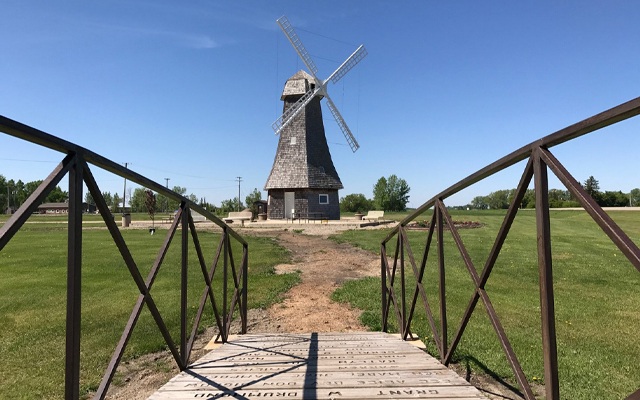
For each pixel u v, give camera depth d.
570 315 5.54
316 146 25.27
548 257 1.62
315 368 2.85
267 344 3.84
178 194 2.78
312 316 5.89
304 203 24.58
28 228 23.73
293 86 25.52
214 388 2.39
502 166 2.04
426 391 2.29
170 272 8.98
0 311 5.76
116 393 3.38
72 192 1.60
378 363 2.99
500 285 7.49
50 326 5.03
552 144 1.59
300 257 11.76
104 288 7.30
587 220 22.59
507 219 1.99
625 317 5.44
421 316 5.66
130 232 19.55
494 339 4.55
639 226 19.03
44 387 3.40
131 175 2.12
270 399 2.21
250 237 17.36
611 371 3.71
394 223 24.45
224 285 4.17
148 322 5.26
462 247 2.57
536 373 3.63
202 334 5.02
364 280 8.22
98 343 4.45
